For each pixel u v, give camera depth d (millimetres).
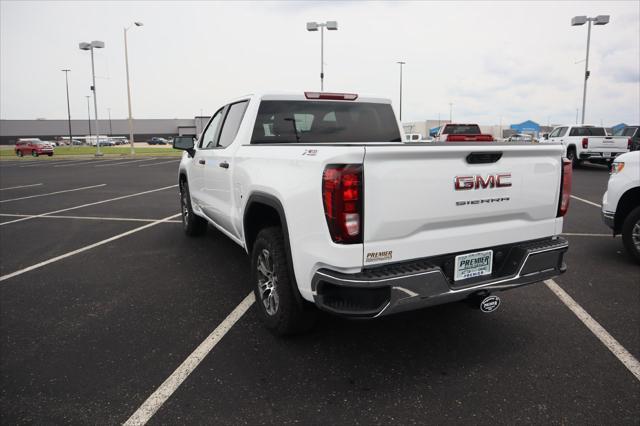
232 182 4148
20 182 16141
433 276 2637
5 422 2512
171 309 4062
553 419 2480
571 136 19625
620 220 5449
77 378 2945
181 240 6656
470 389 2768
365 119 4773
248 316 3893
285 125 4375
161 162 27953
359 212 2502
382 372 2975
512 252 3111
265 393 2750
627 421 2459
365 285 2471
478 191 2861
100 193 12586
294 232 2852
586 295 4289
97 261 5613
